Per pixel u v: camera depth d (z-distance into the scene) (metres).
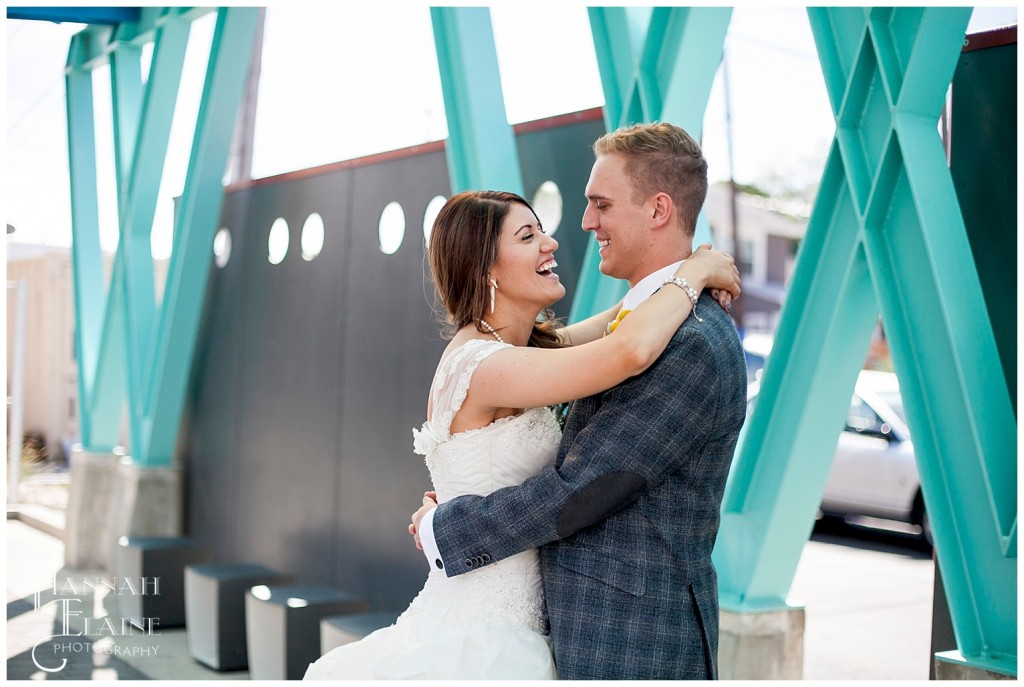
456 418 1.88
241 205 6.10
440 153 4.55
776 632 3.03
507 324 1.95
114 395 6.94
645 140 1.85
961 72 2.74
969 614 2.48
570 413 1.85
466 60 3.60
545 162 3.80
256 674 4.51
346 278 5.16
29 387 8.24
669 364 1.71
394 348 4.79
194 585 5.08
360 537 4.95
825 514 7.59
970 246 2.64
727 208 20.50
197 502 6.32
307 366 5.42
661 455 1.71
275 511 5.61
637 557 1.73
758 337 9.91
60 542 7.29
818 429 2.96
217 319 6.28
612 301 3.17
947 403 2.53
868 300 2.83
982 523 2.46
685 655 1.74
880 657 4.67
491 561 1.79
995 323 2.64
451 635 1.83
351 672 1.88
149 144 6.29
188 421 6.49
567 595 1.76
